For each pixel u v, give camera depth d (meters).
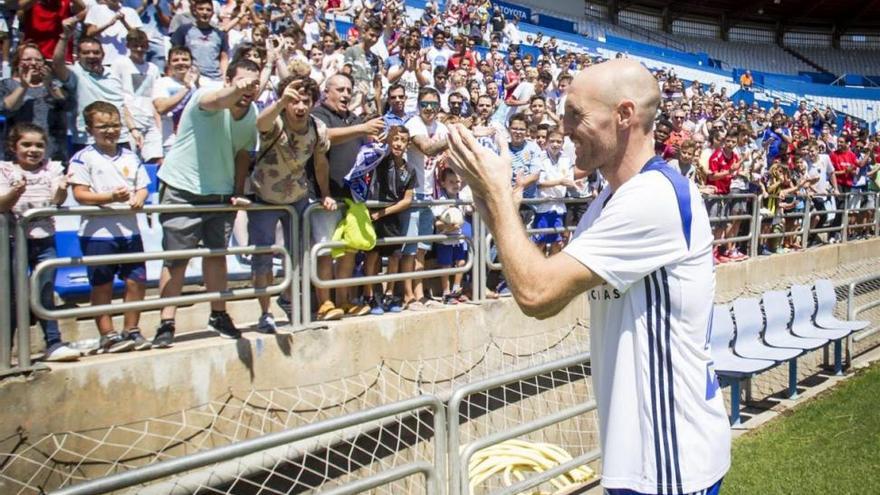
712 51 31.39
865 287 10.62
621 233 1.86
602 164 2.01
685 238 1.90
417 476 5.26
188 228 4.29
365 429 4.83
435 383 5.49
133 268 4.18
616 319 1.95
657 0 30.83
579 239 1.89
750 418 5.99
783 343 6.94
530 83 10.34
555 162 6.97
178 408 4.09
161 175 4.34
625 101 1.92
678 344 1.91
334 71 7.69
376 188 5.30
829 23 33.88
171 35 7.59
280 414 4.52
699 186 8.95
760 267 9.59
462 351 5.75
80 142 5.73
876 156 13.93
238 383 4.35
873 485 4.53
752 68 31.38
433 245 6.27
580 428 6.52
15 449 3.50
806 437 5.46
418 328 5.42
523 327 6.30
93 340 4.36
